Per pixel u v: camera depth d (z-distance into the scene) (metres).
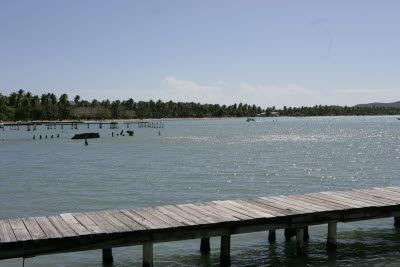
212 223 11.20
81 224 11.23
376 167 38.12
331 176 32.19
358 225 16.77
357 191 16.14
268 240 14.72
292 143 75.69
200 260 12.81
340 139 89.88
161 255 13.35
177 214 12.33
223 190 25.77
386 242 14.45
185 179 30.36
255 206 13.35
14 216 18.59
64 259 13.04
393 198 14.57
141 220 11.61
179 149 61.09
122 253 13.61
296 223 12.22
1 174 33.09
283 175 32.56
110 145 70.62
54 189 25.80
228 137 98.62
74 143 76.62
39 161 44.00
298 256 12.97
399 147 64.56
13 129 160.25
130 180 29.75
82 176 31.88
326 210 12.59
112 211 12.88
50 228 10.80
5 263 12.64
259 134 115.69
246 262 12.56
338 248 13.80
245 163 41.44
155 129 156.62
